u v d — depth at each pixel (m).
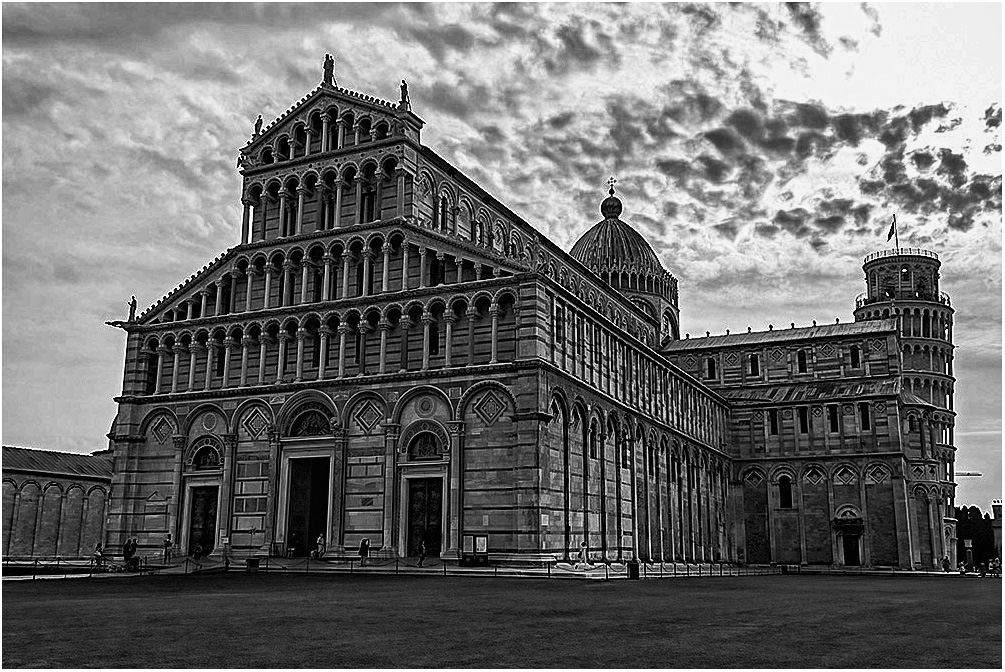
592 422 70.62
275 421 70.44
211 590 40.72
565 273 99.88
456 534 62.41
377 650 20.19
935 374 135.88
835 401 109.00
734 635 23.70
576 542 65.75
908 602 37.97
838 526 104.88
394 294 68.69
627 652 20.23
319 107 76.12
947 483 130.38
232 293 76.31
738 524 109.56
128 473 74.62
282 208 75.62
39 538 89.44
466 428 64.06
